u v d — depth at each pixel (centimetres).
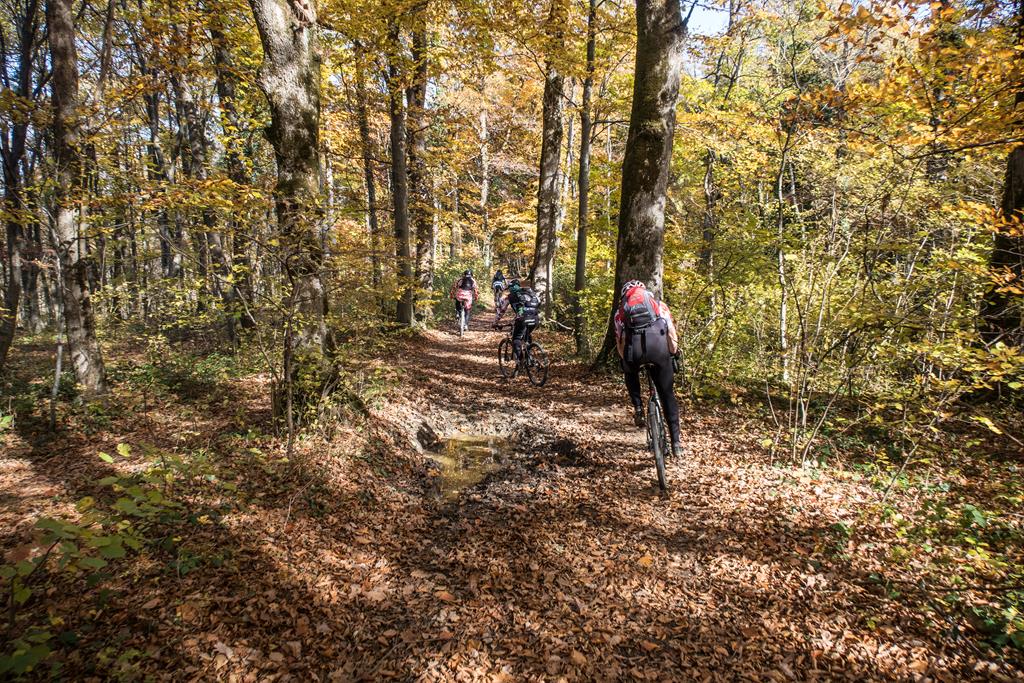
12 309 933
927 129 645
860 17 561
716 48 1290
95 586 338
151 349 1071
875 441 595
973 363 457
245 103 1195
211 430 675
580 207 1464
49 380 892
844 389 770
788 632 329
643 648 329
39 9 1313
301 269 625
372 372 949
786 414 701
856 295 642
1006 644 292
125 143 833
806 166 888
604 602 375
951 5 528
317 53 656
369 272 806
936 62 567
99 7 1259
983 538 396
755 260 855
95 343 802
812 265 701
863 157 808
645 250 898
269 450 595
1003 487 470
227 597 349
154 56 960
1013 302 568
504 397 944
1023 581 336
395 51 1155
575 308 1527
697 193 1548
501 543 461
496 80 2300
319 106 661
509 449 711
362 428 678
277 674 295
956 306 622
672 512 489
